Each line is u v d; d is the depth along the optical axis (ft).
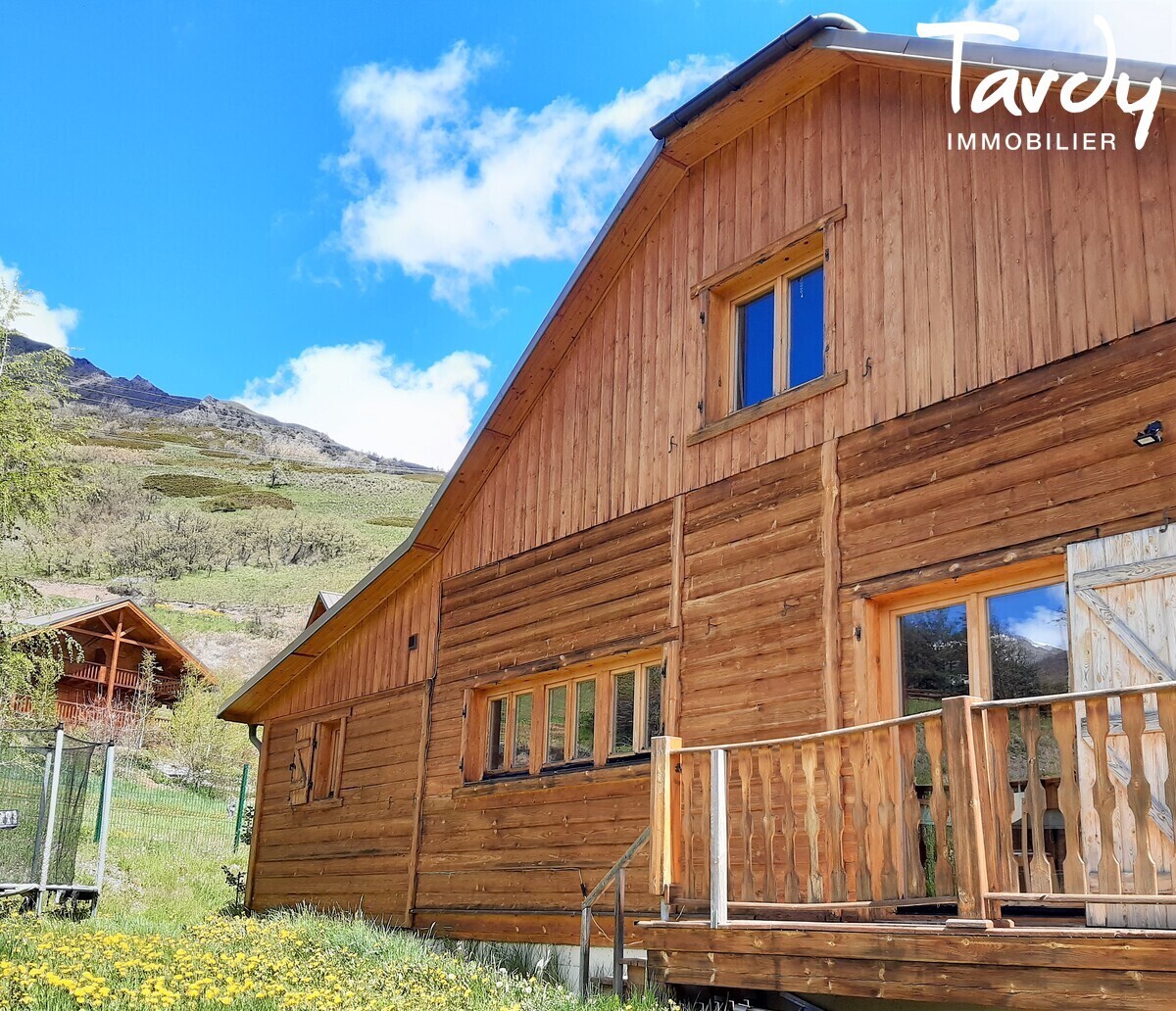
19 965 28.35
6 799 54.29
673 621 34.17
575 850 35.63
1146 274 24.94
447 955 35.17
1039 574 26.11
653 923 26.40
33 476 57.72
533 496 41.57
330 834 48.44
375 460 587.68
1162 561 23.06
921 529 28.09
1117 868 18.99
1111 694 19.43
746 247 35.40
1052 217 27.12
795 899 23.90
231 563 280.51
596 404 39.75
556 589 39.29
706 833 26.73
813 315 33.73
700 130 36.58
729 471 33.86
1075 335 26.02
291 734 53.62
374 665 48.44
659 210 39.11
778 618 31.07
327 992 26.81
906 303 30.07
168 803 97.76
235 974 30.01
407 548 45.29
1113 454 24.62
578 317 40.88
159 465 404.57
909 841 21.88
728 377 35.78
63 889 52.65
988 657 26.63
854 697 28.55
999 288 27.89
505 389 41.91
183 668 145.18
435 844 41.75
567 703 38.14
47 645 60.03
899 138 31.45
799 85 34.47
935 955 20.93
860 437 30.25
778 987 23.59
